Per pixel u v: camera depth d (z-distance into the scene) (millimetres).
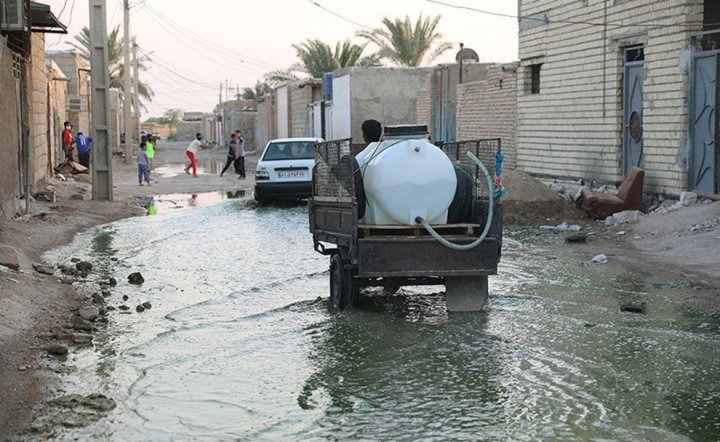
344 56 58812
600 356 7477
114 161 50625
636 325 8594
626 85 18625
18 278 10195
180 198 25578
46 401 6422
